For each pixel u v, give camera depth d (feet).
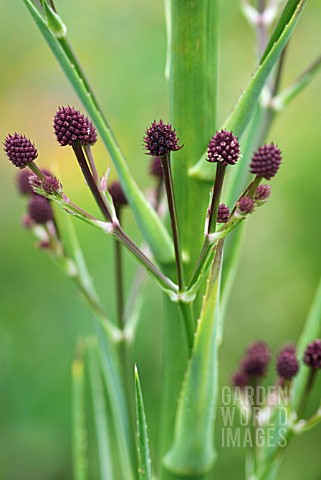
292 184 2.85
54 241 1.45
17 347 2.75
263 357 1.43
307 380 1.45
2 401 2.74
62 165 2.85
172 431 1.44
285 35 1.27
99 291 2.71
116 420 1.51
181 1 1.31
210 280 1.31
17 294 2.80
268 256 2.89
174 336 1.40
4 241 2.84
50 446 2.73
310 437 2.69
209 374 1.37
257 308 2.89
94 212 2.77
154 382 2.72
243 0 1.49
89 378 2.72
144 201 1.34
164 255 1.36
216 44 1.32
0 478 2.68
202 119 1.33
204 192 1.35
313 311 1.46
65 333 2.77
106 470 1.56
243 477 2.61
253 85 1.29
